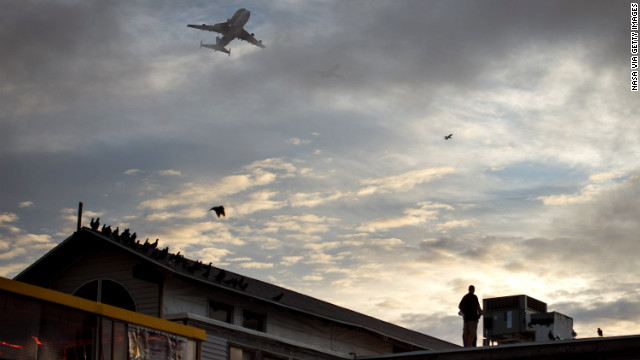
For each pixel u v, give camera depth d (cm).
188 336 1853
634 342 2169
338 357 2622
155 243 2428
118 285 2405
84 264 2481
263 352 2377
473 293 2573
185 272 2356
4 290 1479
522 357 2300
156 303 2325
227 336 2284
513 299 2900
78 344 1590
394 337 2919
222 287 2405
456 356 2400
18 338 1491
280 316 2623
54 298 1560
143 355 1719
